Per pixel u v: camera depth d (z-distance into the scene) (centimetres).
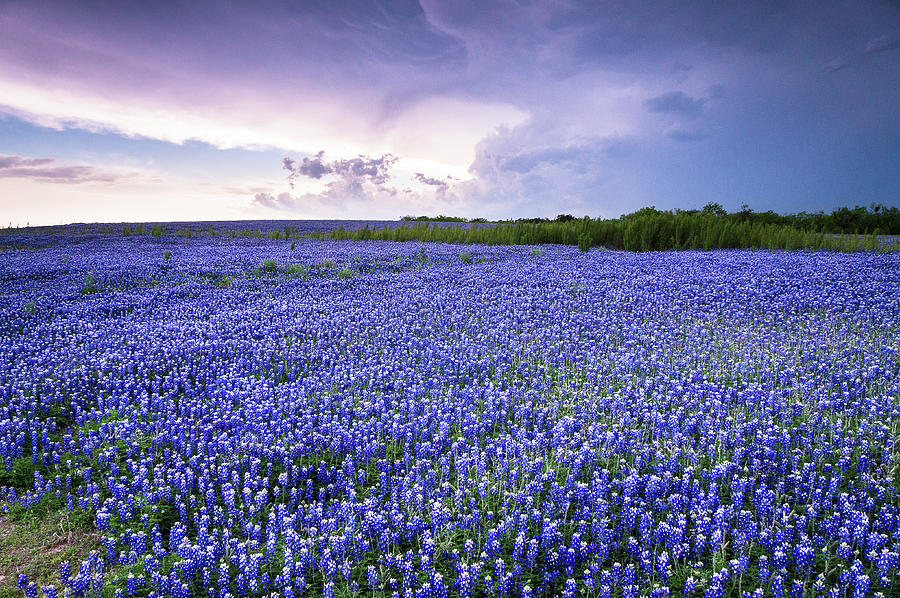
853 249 2270
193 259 2130
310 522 484
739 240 2530
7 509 524
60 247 2695
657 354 922
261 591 423
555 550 455
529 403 713
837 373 802
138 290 1527
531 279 1623
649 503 513
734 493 504
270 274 1792
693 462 580
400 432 630
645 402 718
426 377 851
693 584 403
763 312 1188
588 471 573
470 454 605
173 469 564
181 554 441
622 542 468
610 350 944
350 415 714
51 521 514
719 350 960
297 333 1079
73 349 964
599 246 2689
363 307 1305
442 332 1105
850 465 567
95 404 763
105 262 2027
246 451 608
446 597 402
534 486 528
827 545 447
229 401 742
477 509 509
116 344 987
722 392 748
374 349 984
